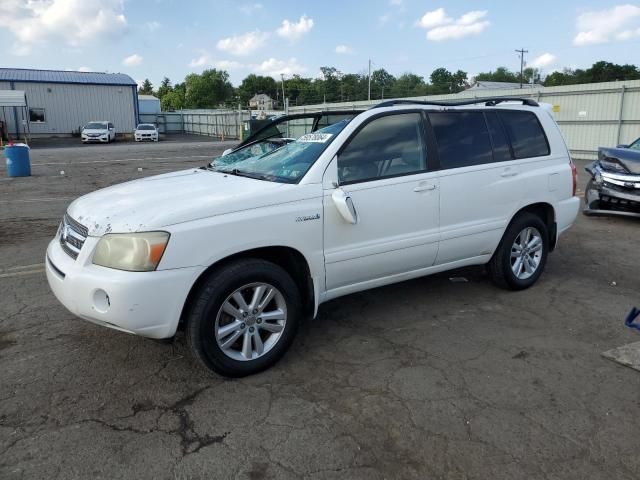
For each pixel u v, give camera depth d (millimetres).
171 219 3219
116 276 3117
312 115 4734
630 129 21141
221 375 3504
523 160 5082
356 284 4152
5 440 2867
